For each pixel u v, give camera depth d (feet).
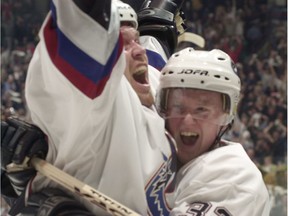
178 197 5.20
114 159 4.84
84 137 4.69
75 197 5.04
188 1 14.67
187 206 5.02
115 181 4.85
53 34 4.44
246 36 14.58
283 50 14.34
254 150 13.20
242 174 5.13
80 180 4.92
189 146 5.43
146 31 7.33
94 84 4.43
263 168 12.75
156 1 7.56
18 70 12.82
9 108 12.60
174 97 5.37
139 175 4.86
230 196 5.06
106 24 4.45
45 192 5.04
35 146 4.89
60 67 4.42
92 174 4.91
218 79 5.29
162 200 5.06
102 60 4.42
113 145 4.83
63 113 4.65
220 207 4.96
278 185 12.40
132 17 5.66
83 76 4.42
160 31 7.30
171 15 7.46
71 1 4.37
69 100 4.53
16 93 12.76
